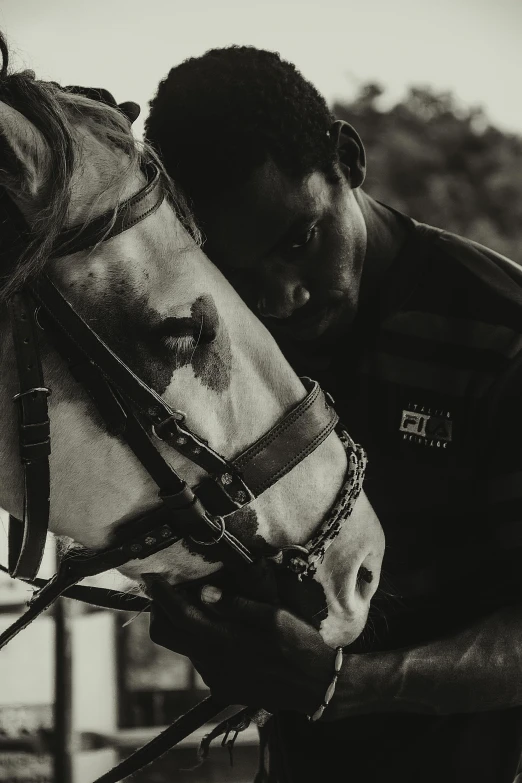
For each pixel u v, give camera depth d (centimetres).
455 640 124
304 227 121
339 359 138
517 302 131
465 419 129
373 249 137
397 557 134
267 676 107
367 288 137
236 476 104
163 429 100
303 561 108
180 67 130
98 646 378
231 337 106
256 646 106
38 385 97
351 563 113
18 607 345
